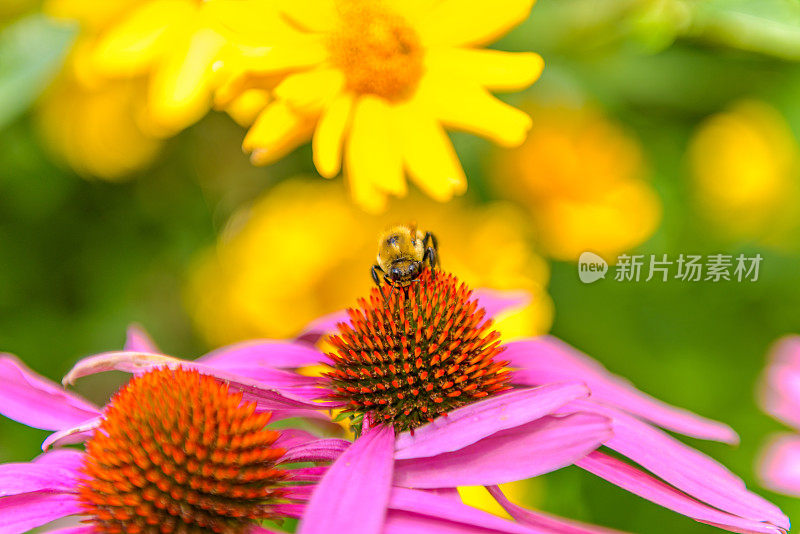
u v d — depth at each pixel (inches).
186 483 14.4
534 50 18.4
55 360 19.7
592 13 17.9
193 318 20.0
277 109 15.8
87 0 16.8
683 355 19.6
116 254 20.2
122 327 20.0
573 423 14.1
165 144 19.7
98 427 14.9
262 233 19.5
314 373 17.5
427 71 16.0
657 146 20.1
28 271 19.9
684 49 18.6
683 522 18.4
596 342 19.6
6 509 14.5
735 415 19.4
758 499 14.6
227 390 14.8
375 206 15.9
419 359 15.1
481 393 15.2
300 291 19.5
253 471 14.6
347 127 16.0
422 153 15.8
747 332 19.7
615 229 19.6
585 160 19.6
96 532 14.4
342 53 15.8
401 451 14.3
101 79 17.9
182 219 20.3
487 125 15.7
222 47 16.2
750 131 19.8
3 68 17.1
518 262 19.2
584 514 18.3
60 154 19.5
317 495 13.8
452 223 19.6
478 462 14.1
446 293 15.4
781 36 16.5
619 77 19.0
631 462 18.5
